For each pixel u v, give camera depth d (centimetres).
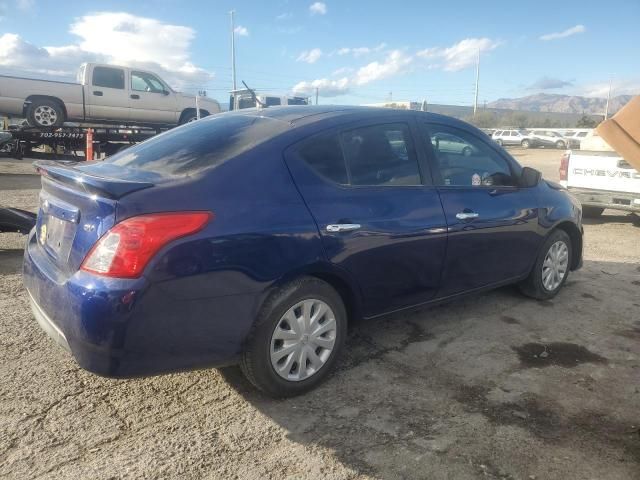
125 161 331
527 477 252
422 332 421
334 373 350
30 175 1412
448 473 254
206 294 268
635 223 920
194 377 339
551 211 476
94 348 250
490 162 438
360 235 326
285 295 299
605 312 472
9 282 507
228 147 310
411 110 392
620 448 275
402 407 311
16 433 275
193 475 249
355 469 256
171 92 1500
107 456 260
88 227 261
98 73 1391
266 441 276
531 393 329
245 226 279
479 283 422
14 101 1313
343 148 339
